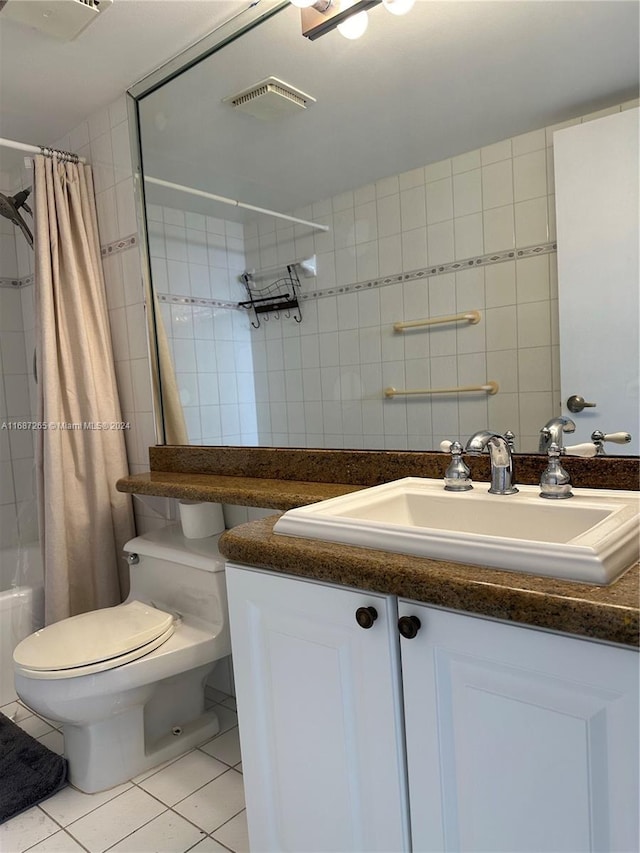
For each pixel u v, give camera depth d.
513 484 1.21
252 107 1.84
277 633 1.05
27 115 2.21
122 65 1.89
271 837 1.12
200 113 1.94
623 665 0.68
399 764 0.91
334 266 1.75
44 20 1.59
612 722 0.70
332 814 1.01
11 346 2.88
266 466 1.83
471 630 0.80
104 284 2.30
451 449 1.29
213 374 2.03
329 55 1.66
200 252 2.03
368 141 1.65
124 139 2.12
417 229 1.58
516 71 1.38
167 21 1.67
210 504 1.89
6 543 2.85
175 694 1.81
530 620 0.73
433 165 1.54
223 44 1.75
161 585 1.82
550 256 1.36
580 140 1.30
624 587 0.73
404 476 1.54
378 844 0.95
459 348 1.52
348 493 1.38
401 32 1.54
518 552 0.81
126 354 2.26
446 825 0.87
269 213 1.86
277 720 1.08
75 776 1.61
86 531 2.19
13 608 2.18
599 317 1.29
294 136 1.79
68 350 2.17
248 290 1.94
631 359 1.25
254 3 1.62
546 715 0.75
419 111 1.55
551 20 1.33
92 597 2.21
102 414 2.21
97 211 2.28
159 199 2.10
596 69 1.27
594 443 1.29
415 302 1.60
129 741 1.63
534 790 0.77
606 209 1.28
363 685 0.93
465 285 1.50
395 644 0.89
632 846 0.70
